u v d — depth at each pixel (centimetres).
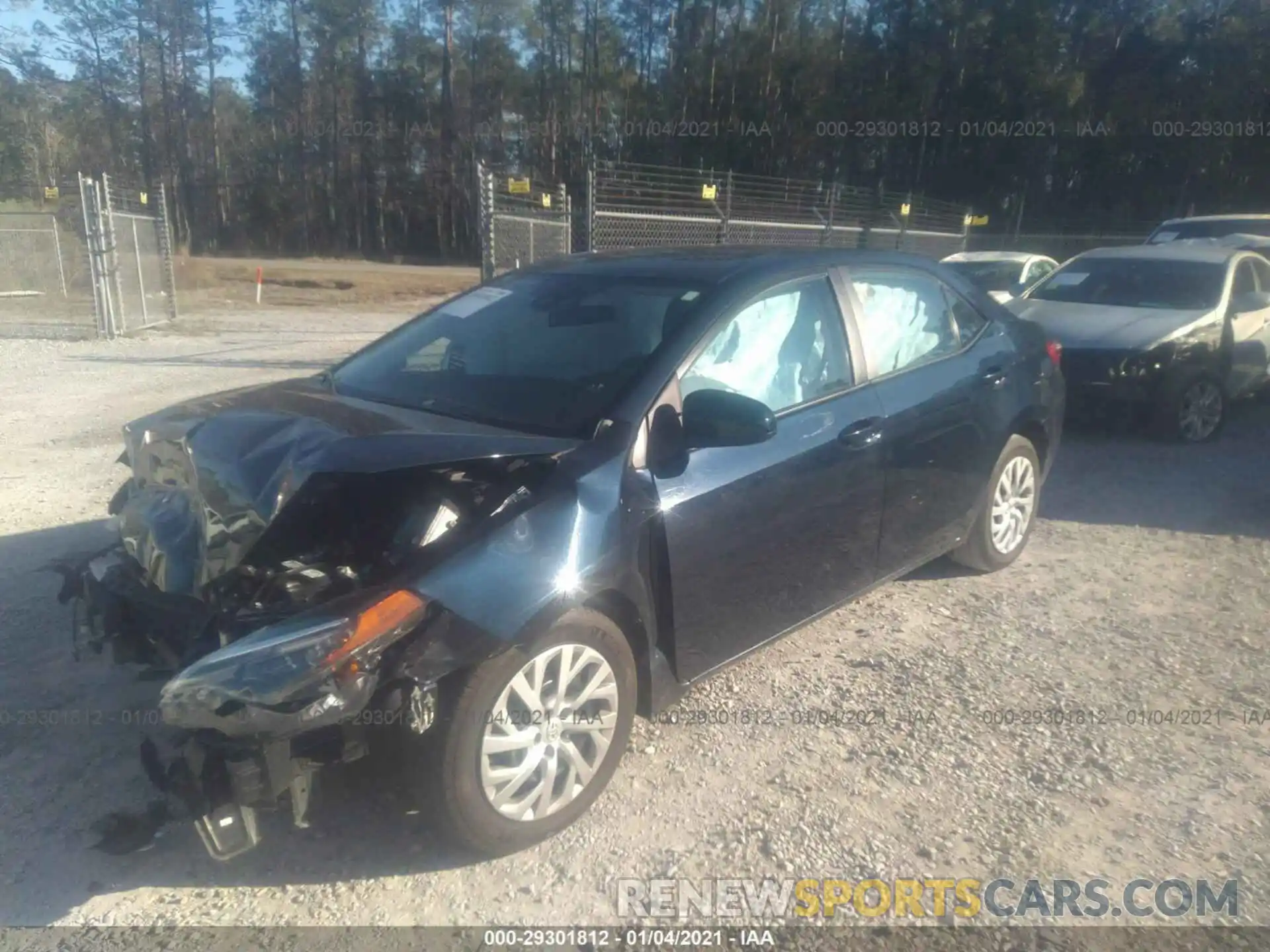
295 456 332
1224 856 331
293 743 298
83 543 616
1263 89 3212
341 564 346
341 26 6231
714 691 438
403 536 339
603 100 5706
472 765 315
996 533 560
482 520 333
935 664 462
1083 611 520
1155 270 969
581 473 350
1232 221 1435
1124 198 3338
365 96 6397
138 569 368
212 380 1225
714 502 379
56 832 345
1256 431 949
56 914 307
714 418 361
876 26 3875
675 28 5341
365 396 422
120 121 5803
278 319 2220
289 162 6500
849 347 453
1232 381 915
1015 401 541
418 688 298
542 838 339
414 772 315
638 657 371
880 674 453
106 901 313
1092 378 857
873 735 402
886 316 481
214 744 292
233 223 6506
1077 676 450
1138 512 686
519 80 6116
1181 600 535
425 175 6444
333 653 292
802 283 445
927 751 391
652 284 433
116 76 5756
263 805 298
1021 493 570
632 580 354
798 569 421
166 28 5806
